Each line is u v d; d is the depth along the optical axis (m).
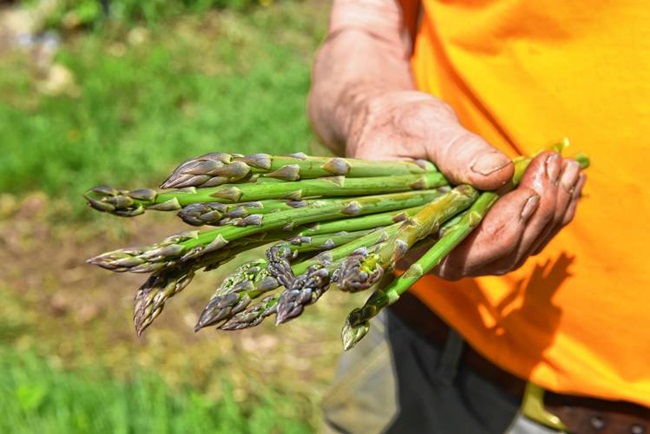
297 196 0.60
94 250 1.77
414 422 0.83
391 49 0.80
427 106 0.69
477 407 0.80
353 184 0.62
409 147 0.68
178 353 1.51
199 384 1.43
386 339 0.83
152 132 2.03
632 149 0.67
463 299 0.76
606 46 0.66
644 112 0.66
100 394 1.29
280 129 2.03
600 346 0.71
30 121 2.06
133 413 1.27
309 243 0.60
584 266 0.70
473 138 0.65
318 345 1.52
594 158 0.68
